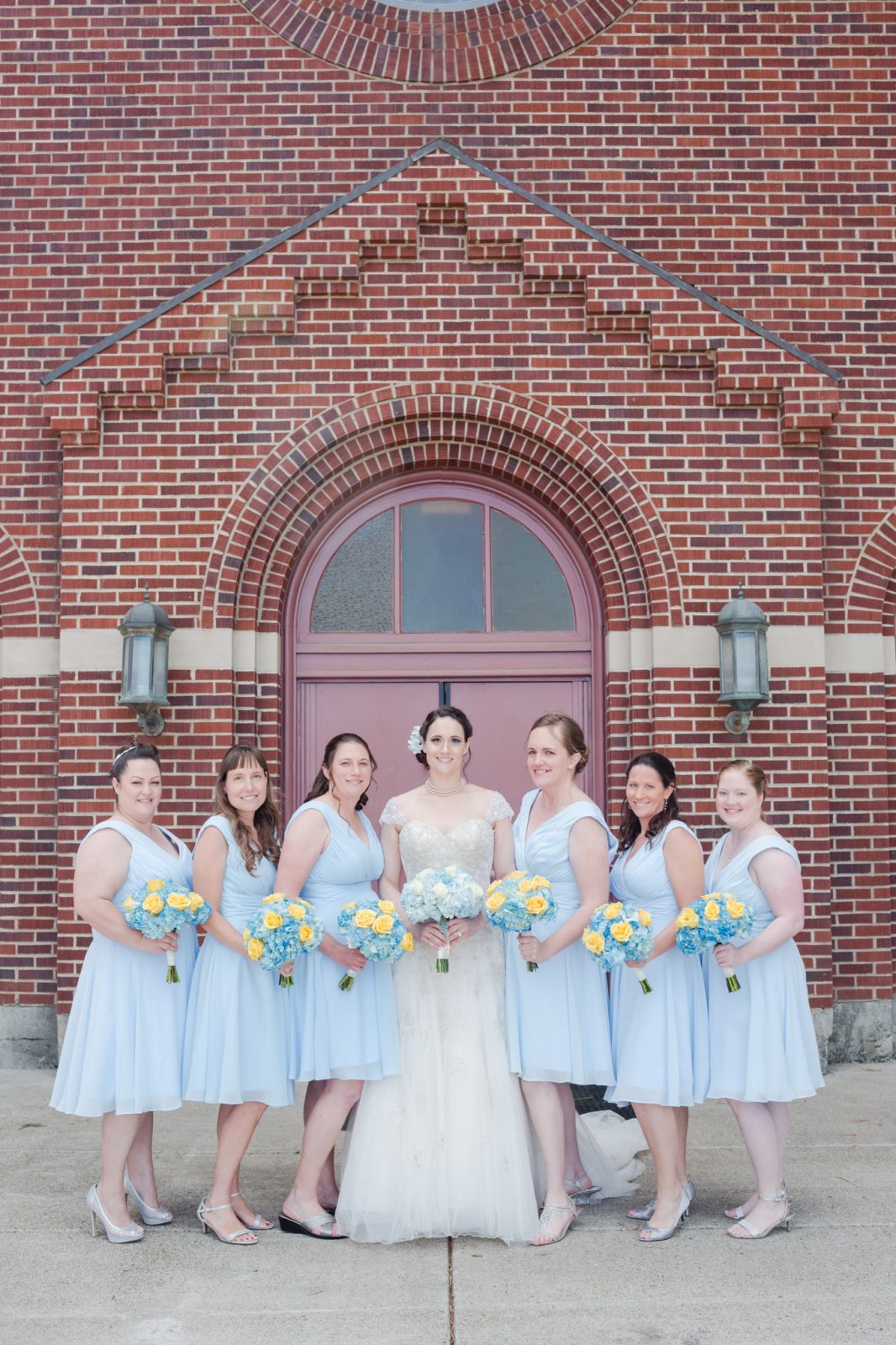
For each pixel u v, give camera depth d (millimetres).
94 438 7465
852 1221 4637
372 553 7957
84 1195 5027
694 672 7422
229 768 4590
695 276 7980
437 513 7965
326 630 7895
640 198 8008
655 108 8055
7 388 7867
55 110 8023
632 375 7605
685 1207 4594
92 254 7945
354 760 4660
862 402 7949
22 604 7703
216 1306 3852
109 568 7438
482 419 7598
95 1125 6188
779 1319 3742
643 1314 3777
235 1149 4477
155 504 7484
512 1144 4477
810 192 8039
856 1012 7559
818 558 7535
